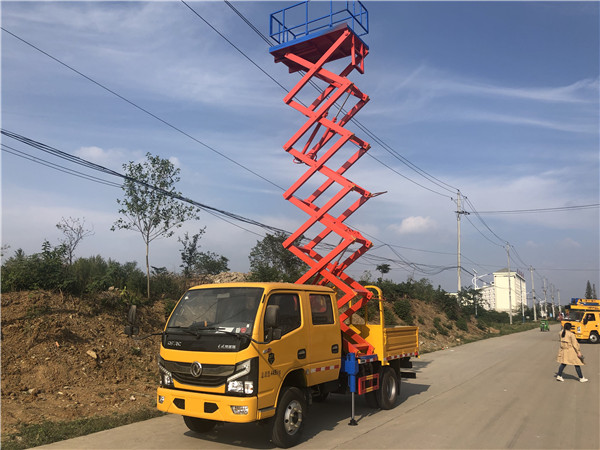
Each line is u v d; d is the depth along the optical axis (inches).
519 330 2081.7
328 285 398.9
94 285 522.3
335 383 329.7
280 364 262.5
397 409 378.9
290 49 458.6
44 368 378.9
